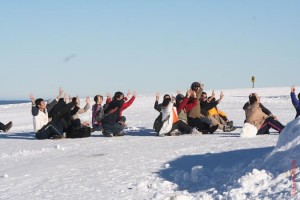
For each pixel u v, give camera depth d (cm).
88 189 797
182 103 1552
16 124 2472
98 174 909
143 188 775
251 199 615
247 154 911
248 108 1439
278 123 1402
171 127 1510
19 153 1279
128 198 723
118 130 1589
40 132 1616
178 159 991
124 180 843
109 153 1166
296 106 1457
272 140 1198
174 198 675
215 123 1576
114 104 1596
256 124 1414
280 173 659
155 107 1567
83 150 1256
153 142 1339
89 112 2936
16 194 795
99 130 1798
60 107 1591
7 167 1065
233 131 1622
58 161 1088
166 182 789
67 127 1614
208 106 1591
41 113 1653
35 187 838
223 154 969
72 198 744
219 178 754
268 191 622
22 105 4050
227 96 4144
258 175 670
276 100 3616
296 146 700
